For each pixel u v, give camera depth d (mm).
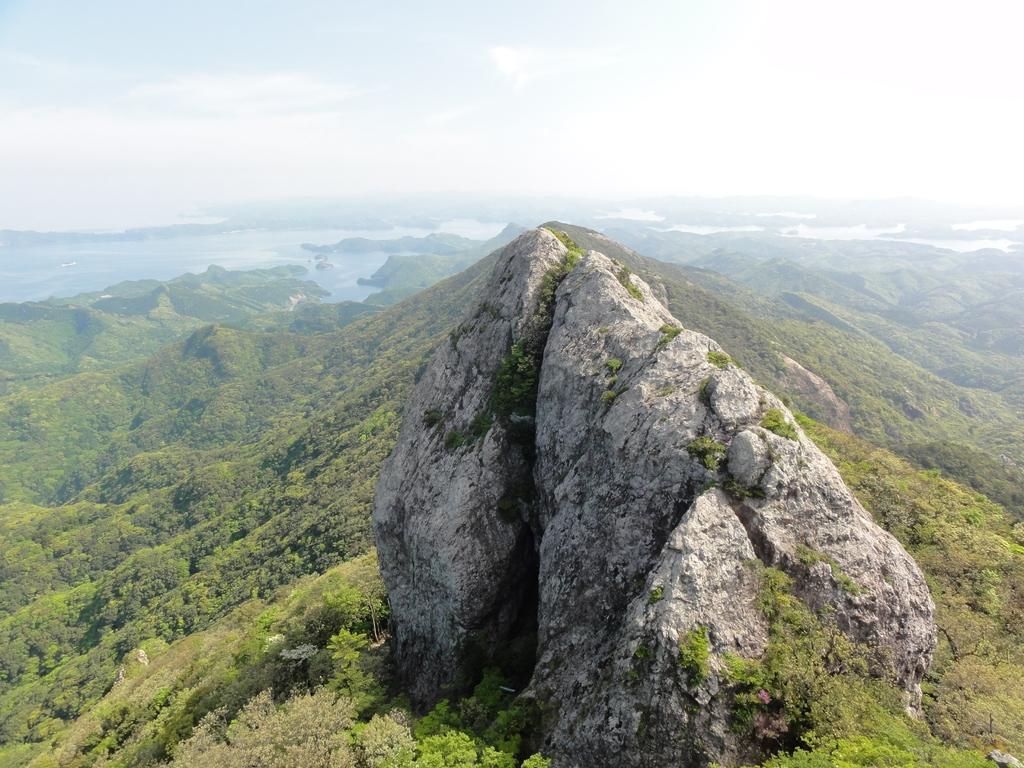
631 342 26750
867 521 20719
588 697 18766
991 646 23984
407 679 30453
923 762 14570
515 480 29078
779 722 16344
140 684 66812
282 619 51781
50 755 59031
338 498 130250
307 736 21109
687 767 15852
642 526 21172
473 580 27344
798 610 17984
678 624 17172
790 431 21359
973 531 33094
